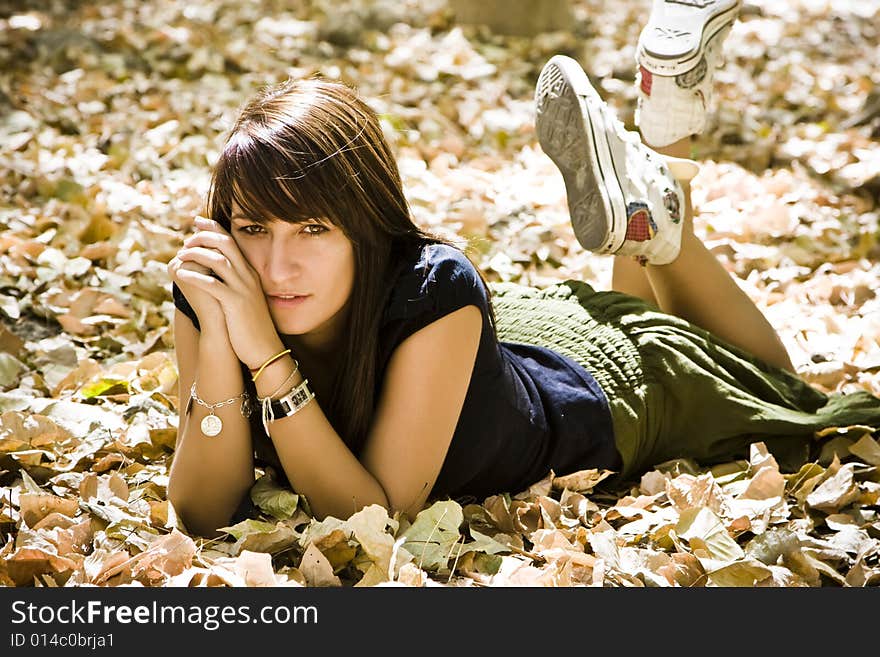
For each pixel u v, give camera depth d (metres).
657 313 3.30
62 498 2.77
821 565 2.65
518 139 6.45
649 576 2.57
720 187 5.54
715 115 6.64
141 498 2.85
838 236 5.08
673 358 3.19
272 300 2.55
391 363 2.61
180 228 4.97
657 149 3.69
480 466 2.85
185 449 2.65
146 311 4.21
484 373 2.76
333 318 2.64
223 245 2.51
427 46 7.93
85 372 3.71
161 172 5.55
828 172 5.91
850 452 3.17
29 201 5.08
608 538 2.65
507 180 5.64
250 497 2.74
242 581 2.43
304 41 8.02
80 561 2.53
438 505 2.61
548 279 4.67
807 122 6.95
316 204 2.44
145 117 6.25
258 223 2.49
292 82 2.60
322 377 2.79
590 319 3.29
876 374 3.81
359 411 2.66
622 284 3.74
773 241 5.07
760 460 3.04
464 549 2.59
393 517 2.61
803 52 8.40
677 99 3.62
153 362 3.73
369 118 2.60
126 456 3.15
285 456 2.60
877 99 6.78
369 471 2.63
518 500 2.91
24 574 2.48
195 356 2.73
